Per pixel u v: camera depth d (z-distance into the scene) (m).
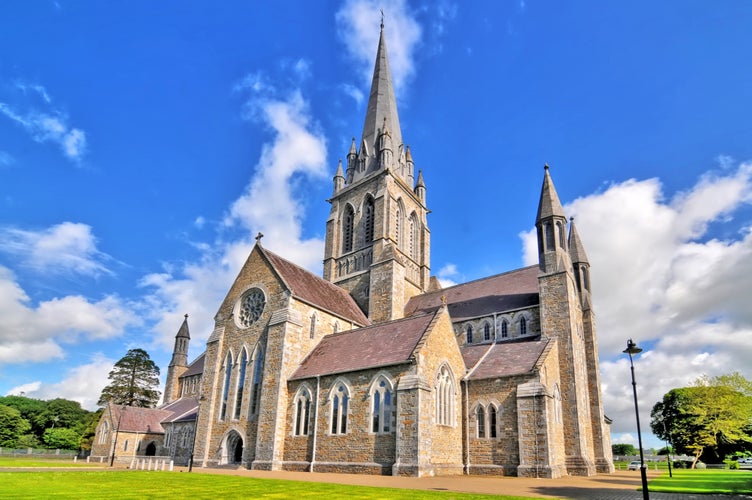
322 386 41.69
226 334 52.06
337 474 36.03
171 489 23.12
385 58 83.44
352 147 78.62
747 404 69.69
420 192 77.75
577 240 58.31
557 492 25.11
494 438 38.44
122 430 74.19
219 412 48.66
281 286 48.47
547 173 53.94
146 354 110.44
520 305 51.12
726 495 24.62
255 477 32.09
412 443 33.94
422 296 65.94
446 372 39.75
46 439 114.25
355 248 69.38
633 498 22.61
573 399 42.81
